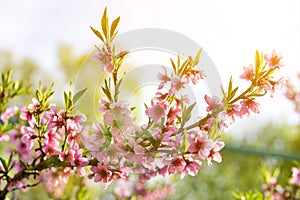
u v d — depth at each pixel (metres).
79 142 1.17
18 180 1.24
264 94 1.13
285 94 1.73
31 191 1.96
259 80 1.13
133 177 1.73
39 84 1.21
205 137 1.09
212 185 3.05
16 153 1.44
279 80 1.13
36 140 1.21
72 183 1.62
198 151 1.09
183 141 1.10
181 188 2.76
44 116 1.17
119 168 1.14
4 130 1.42
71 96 1.16
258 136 3.48
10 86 1.43
